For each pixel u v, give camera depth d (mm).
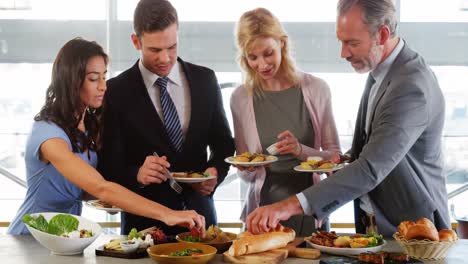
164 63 2789
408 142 2400
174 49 2807
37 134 2529
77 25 5266
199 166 3012
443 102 2572
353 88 5176
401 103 2406
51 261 2230
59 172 2561
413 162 2545
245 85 3207
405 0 5242
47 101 2600
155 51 2768
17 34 5254
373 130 2463
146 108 2908
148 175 2754
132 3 5254
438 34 5254
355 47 2527
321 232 2471
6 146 5312
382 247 2396
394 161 2391
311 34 5207
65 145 2512
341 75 5211
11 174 5312
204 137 3002
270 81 3170
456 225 4227
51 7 5254
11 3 5227
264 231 2350
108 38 5270
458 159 5285
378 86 2619
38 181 2607
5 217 5270
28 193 2670
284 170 3150
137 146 2938
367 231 2609
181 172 2926
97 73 2596
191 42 5266
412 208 2535
